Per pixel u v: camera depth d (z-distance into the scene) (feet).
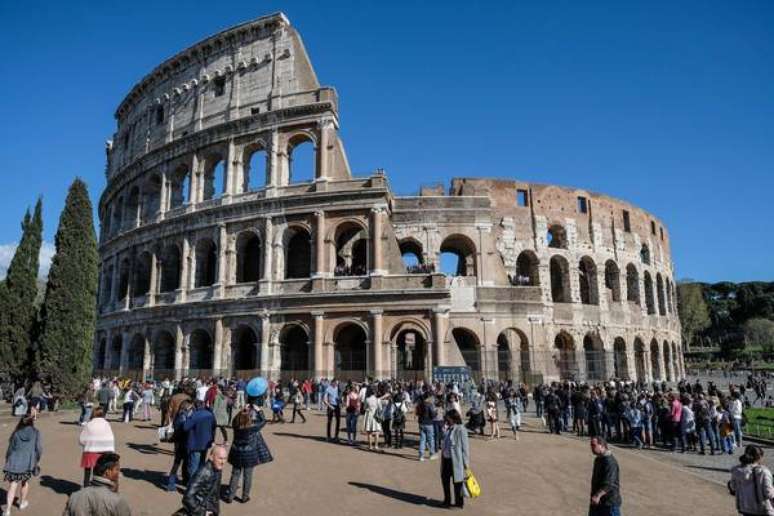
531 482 69.21
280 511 53.88
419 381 154.71
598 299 244.01
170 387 144.46
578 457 86.84
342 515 53.06
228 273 189.26
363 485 65.31
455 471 56.13
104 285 245.24
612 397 110.01
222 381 158.81
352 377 166.61
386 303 168.55
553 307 230.89
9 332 167.22
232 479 56.95
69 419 126.41
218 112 209.46
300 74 197.47
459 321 195.11
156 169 224.74
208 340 201.77
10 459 50.98
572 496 62.39
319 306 172.96
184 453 59.31
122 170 242.17
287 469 72.74
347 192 178.19
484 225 202.69
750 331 504.84
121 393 170.60
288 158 195.72
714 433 96.94
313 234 180.65
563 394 121.80
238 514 52.54
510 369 177.47
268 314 177.06
